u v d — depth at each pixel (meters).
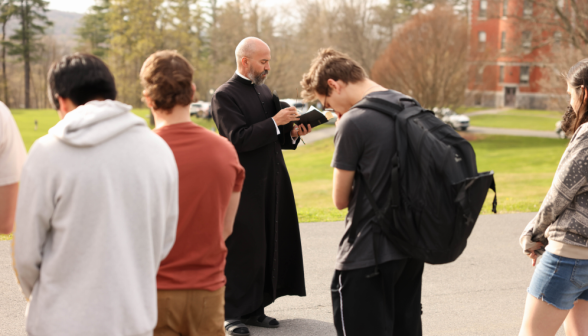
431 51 33.09
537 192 13.86
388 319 2.42
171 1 42.81
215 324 2.14
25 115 57.53
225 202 2.10
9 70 79.50
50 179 1.59
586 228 2.31
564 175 2.30
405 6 64.44
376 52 48.44
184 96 2.03
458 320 3.86
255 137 3.41
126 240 1.67
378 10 49.72
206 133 2.10
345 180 2.39
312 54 50.03
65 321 1.61
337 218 7.12
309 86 2.62
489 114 53.59
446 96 32.72
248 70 3.64
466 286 4.58
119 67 42.84
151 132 1.80
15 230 1.63
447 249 2.28
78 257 1.62
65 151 1.62
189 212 2.02
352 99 2.54
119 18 42.06
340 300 2.47
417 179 2.28
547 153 28.19
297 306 4.02
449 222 2.23
